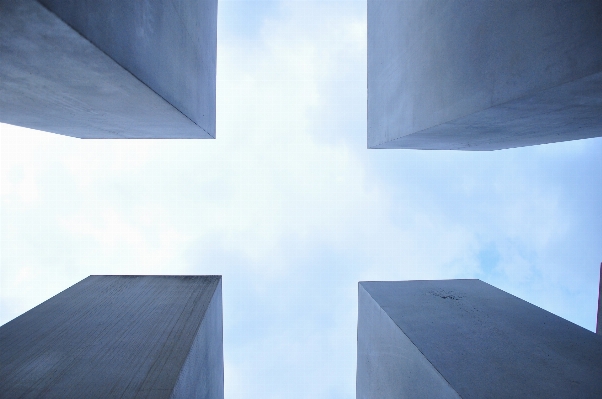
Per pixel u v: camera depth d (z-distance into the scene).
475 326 4.48
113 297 4.96
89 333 4.11
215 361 5.26
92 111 4.00
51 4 1.98
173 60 4.02
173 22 4.02
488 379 3.50
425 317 4.79
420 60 4.71
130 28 2.90
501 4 3.15
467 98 3.64
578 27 2.45
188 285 5.37
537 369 3.65
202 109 5.48
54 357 3.70
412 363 4.12
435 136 5.11
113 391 3.28
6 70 2.76
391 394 4.69
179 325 4.31
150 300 4.90
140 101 3.71
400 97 5.34
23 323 4.28
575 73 2.46
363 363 5.96
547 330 4.41
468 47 3.62
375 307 5.36
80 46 2.38
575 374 3.59
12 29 2.14
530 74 2.82
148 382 3.38
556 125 4.13
